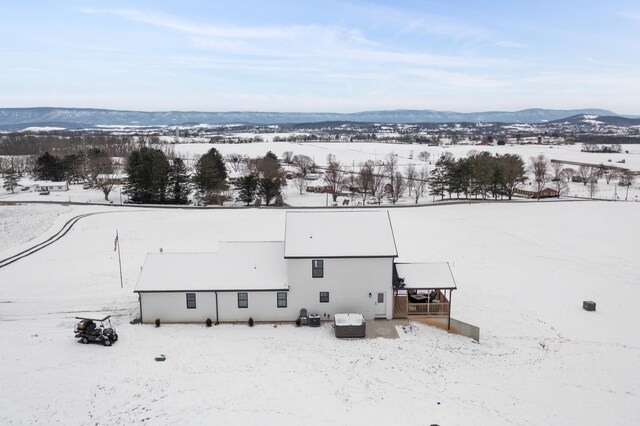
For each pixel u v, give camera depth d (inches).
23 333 1259.8
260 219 2928.2
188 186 4128.9
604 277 1937.7
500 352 1256.2
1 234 2487.7
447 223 2952.8
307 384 1028.5
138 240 2401.6
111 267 1929.1
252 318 1368.1
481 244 2432.3
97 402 940.6
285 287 1354.6
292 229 1437.0
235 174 5649.6
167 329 1311.5
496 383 1081.4
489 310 1573.6
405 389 1026.1
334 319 1320.1
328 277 1360.7
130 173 3666.3
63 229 2596.0
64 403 933.8
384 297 1375.5
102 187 3821.4
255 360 1130.7
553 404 1005.8
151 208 3289.9
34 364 1084.5
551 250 2340.1
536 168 5497.1
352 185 4773.6
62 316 1398.9
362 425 890.1
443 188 4404.5
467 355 1217.4
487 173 4237.2
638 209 3489.2
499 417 941.2
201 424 879.1
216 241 2384.4
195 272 1401.3
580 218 3147.1
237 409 929.5
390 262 1357.0
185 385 1011.3
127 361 1109.7
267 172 5029.5
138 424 875.4
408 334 1298.0
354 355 1170.0
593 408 997.8
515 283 1846.7
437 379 1077.8
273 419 900.0
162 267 1417.3
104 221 2805.1
